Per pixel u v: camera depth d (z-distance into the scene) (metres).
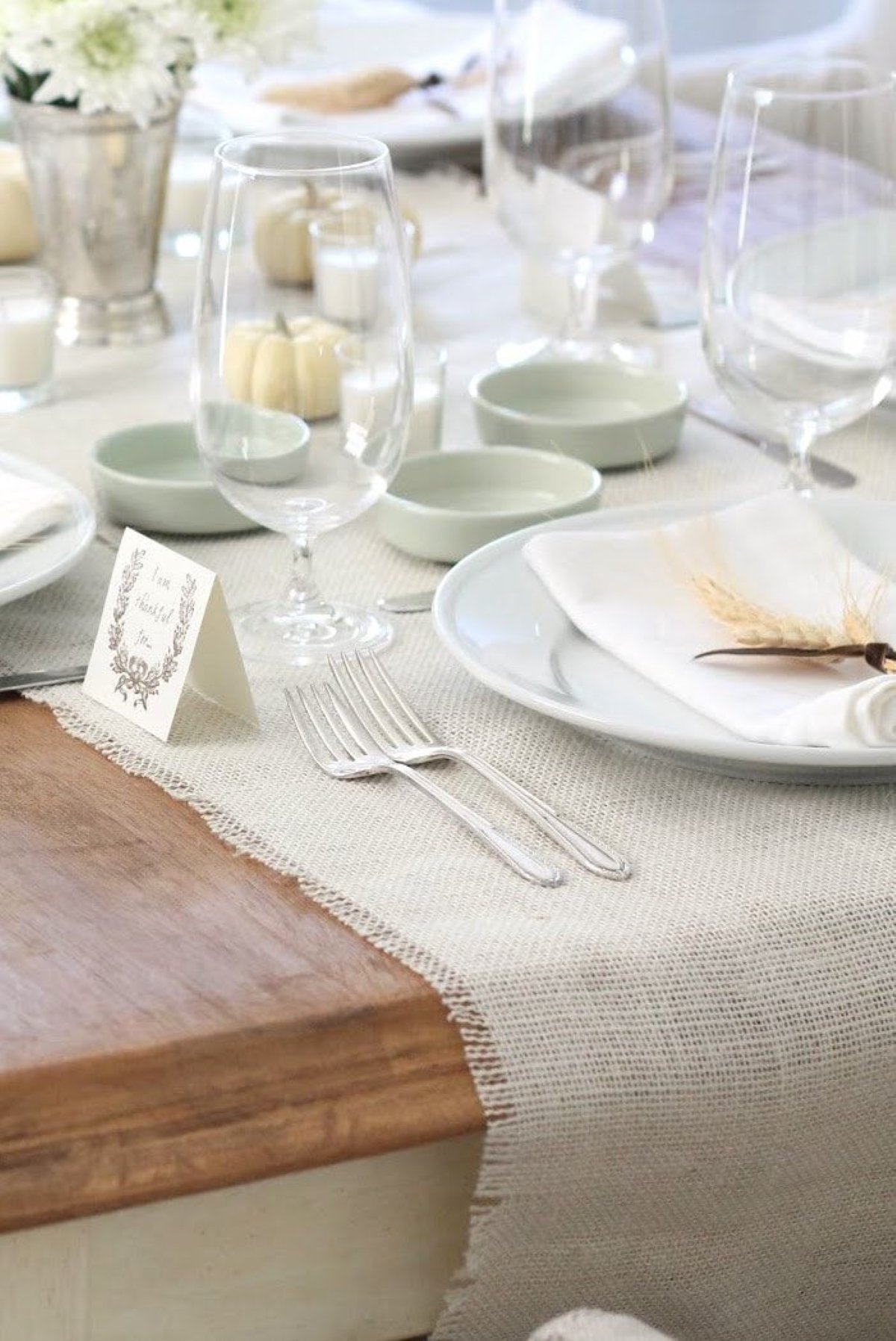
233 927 0.73
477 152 2.12
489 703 0.92
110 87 1.37
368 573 1.09
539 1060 0.68
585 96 1.47
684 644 0.91
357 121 2.00
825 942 0.74
